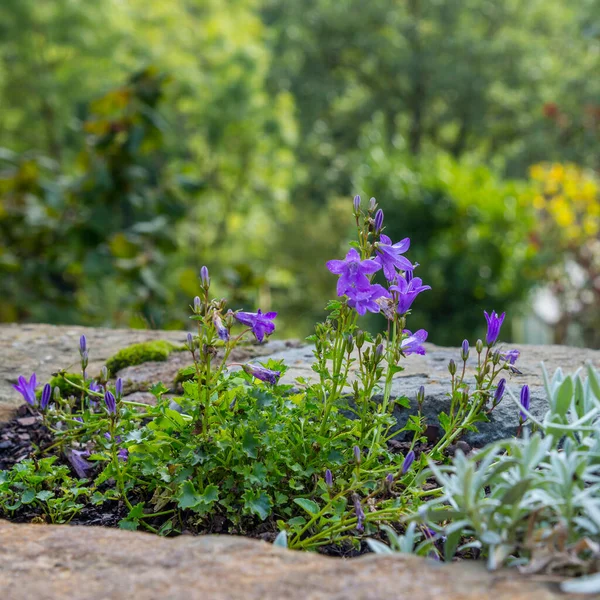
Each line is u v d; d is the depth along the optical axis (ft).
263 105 80.28
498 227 46.96
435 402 10.55
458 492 6.23
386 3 100.22
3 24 70.90
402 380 11.65
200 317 7.79
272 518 8.30
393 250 7.83
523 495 5.98
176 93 71.92
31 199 27.09
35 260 27.68
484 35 104.12
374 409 8.77
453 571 5.67
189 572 5.85
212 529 8.16
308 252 73.82
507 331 49.80
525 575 5.60
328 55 106.32
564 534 5.82
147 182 28.07
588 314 38.01
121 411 8.63
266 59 83.61
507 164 97.91
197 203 67.56
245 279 25.64
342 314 8.20
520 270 46.65
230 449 8.18
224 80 77.20
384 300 8.01
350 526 7.51
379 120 98.84
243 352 13.96
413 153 107.34
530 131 93.86
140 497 8.96
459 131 107.04
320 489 8.30
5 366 14.08
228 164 79.92
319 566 5.85
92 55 73.97
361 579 5.56
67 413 9.12
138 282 25.67
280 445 8.27
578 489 6.37
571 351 13.96
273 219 83.30
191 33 81.56
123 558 6.15
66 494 8.63
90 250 26.11
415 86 103.09
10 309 27.22
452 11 100.07
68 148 73.41
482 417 8.42
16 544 6.48
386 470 8.22
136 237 25.79
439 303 48.62
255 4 90.74
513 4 103.24
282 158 83.46
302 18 103.40
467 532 6.48
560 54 101.65
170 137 64.39
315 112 104.58
